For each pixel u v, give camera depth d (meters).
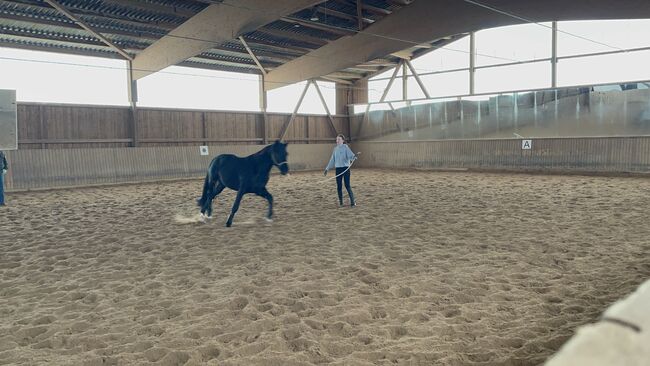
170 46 13.09
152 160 14.62
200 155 15.88
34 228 6.54
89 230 6.34
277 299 3.54
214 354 2.68
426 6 12.59
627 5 10.30
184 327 3.06
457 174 15.52
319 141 19.88
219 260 4.74
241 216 7.38
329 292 3.69
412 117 18.67
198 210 8.10
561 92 15.16
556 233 5.67
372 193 10.27
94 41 13.31
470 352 2.62
